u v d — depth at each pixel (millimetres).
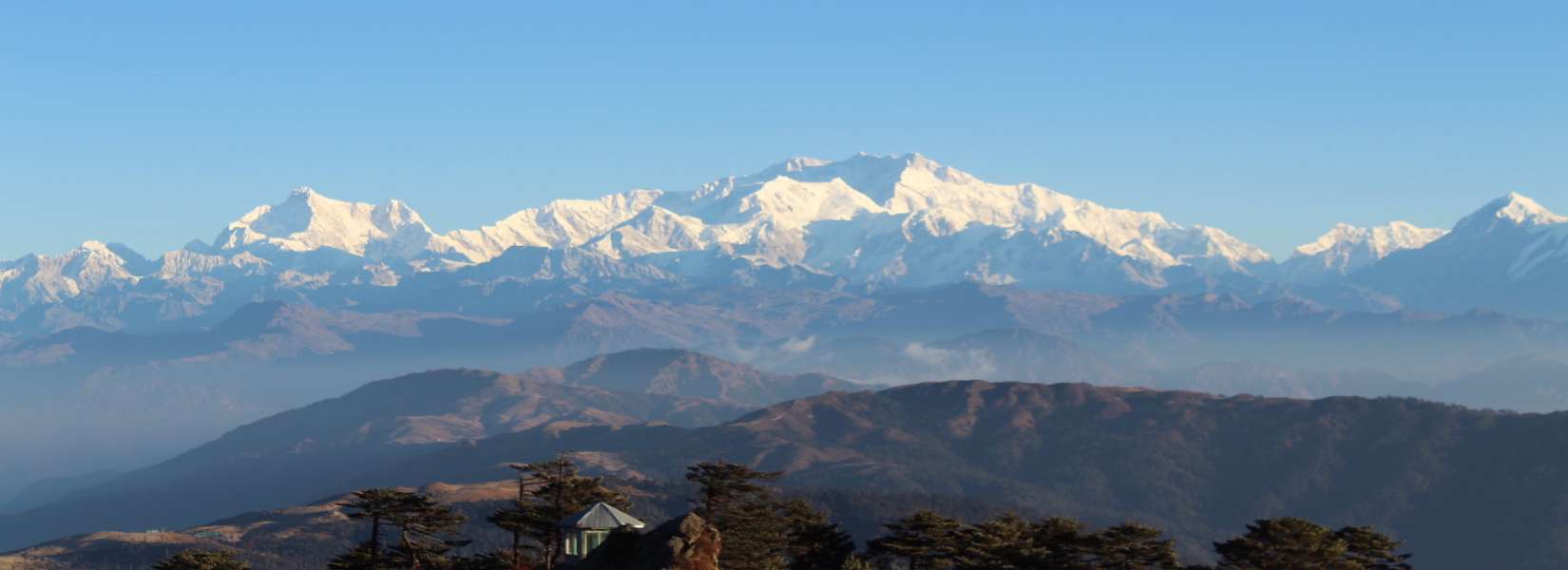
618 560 143250
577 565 146000
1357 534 190750
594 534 193750
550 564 194125
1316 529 186625
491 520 199500
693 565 140000
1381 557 192250
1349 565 186500
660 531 144750
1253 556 188000
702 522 143875
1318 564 186250
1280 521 186875
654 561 140125
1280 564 186125
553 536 196500
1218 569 193000
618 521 194875
